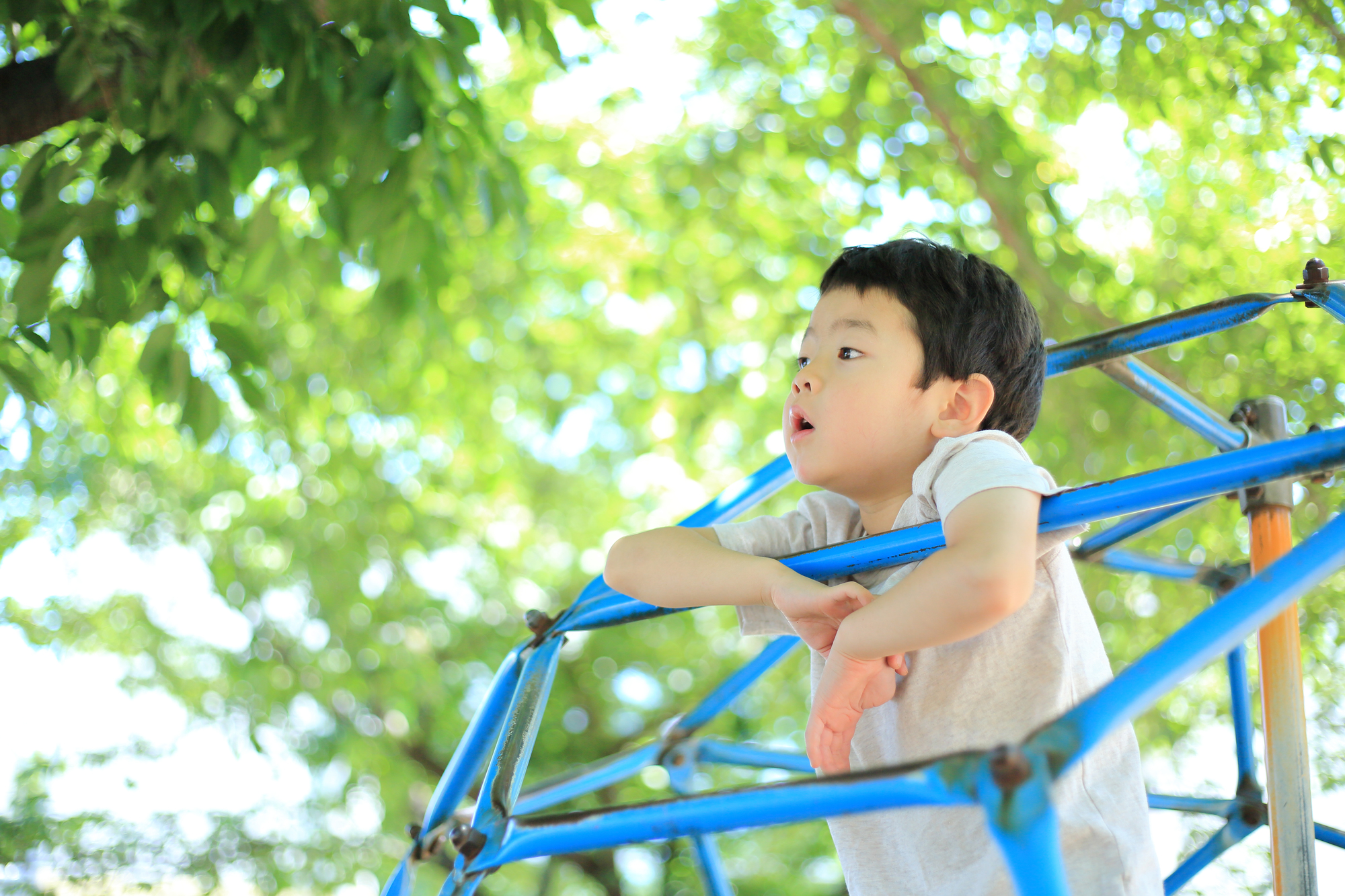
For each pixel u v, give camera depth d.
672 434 4.81
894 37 3.22
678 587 0.85
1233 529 2.58
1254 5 2.07
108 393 3.77
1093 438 2.98
